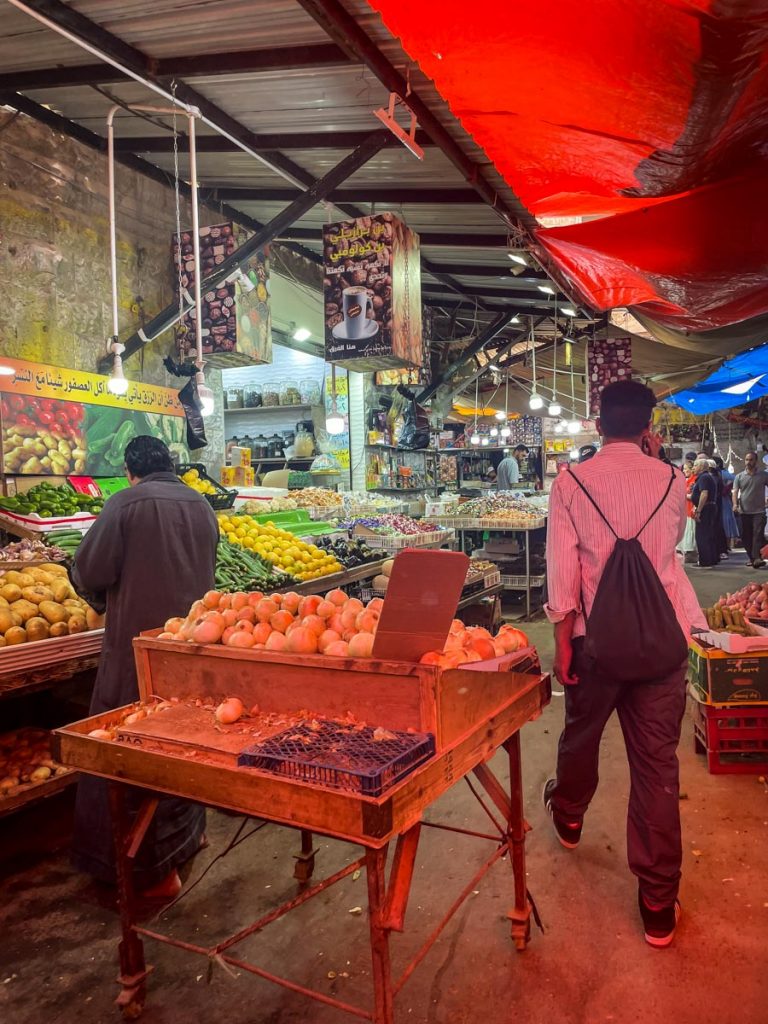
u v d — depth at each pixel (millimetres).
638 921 2496
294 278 8844
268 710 2154
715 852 2934
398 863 1783
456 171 5941
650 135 3068
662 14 2086
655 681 2350
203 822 3033
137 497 2855
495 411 17312
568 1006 2102
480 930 2475
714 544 12320
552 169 3633
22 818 3473
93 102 5301
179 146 5938
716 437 20938
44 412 5383
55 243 5551
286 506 6848
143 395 6262
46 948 2479
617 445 2516
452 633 2188
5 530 4613
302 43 4070
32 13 3604
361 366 7070
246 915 2629
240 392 10430
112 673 2771
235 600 2451
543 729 4535
